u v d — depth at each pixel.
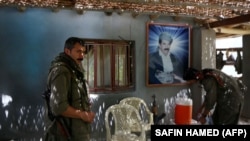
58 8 3.61
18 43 3.71
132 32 4.29
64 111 1.92
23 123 3.78
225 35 5.88
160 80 4.47
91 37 4.07
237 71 6.13
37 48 3.80
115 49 4.25
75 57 2.13
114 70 4.24
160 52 4.46
